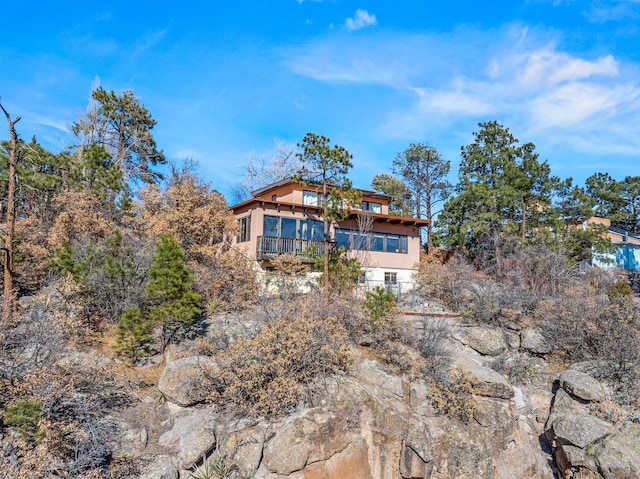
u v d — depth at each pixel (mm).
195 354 12570
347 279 19594
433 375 13320
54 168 22219
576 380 13500
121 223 20219
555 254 23922
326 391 11312
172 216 19312
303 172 20844
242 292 16688
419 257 28984
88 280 13836
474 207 32844
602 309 16625
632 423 11812
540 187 31031
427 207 40500
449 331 16703
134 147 32219
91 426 9188
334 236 26094
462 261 26484
